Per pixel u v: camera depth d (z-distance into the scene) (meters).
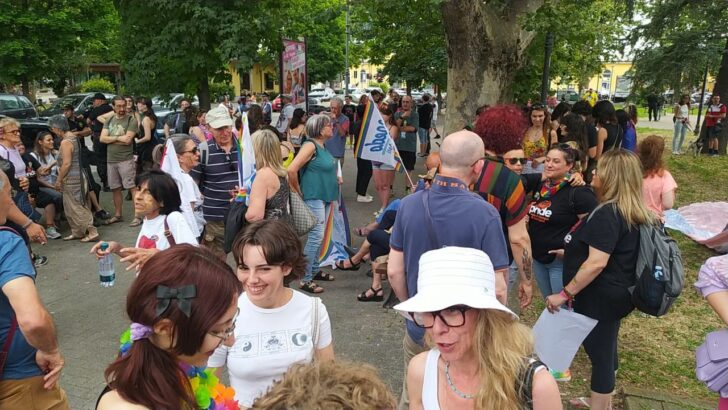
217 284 1.45
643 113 34.38
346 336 4.69
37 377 2.33
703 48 11.67
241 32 12.46
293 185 5.27
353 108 15.02
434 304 1.70
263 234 2.27
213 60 13.25
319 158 5.59
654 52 12.16
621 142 7.77
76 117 12.03
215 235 5.17
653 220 2.97
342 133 9.74
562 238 3.83
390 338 4.66
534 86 13.53
